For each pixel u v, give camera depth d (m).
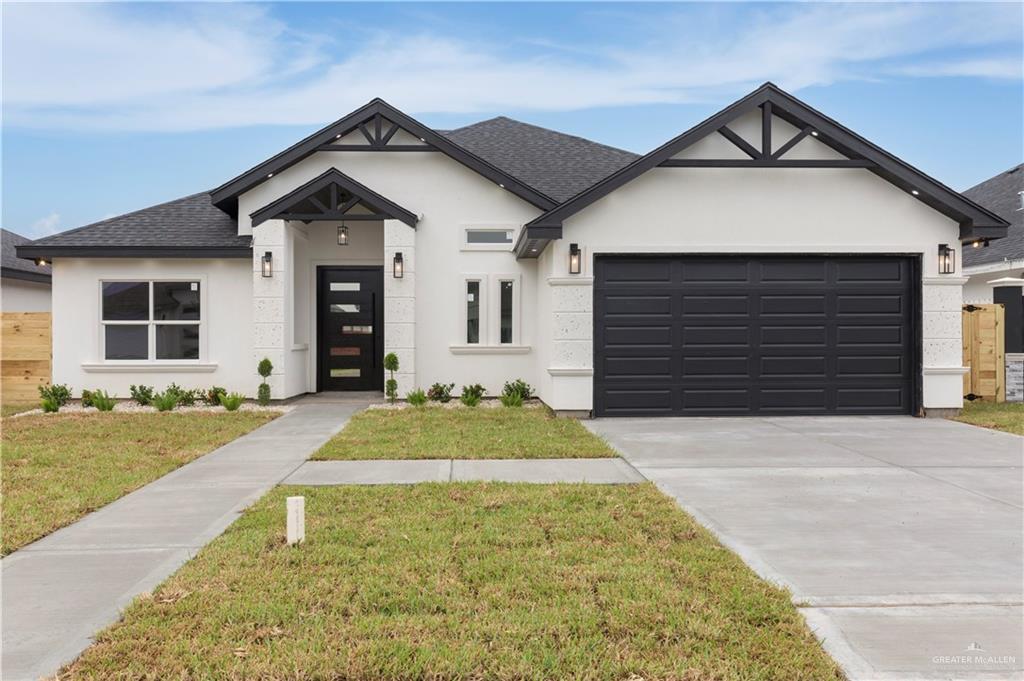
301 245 13.88
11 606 3.46
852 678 2.78
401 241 12.54
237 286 12.82
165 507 5.34
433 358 13.05
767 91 10.24
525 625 3.18
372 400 12.85
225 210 13.66
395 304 12.51
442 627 3.17
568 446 7.82
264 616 3.27
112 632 3.12
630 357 10.67
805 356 10.73
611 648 2.96
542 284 12.19
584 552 4.19
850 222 10.62
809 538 4.58
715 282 10.72
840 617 3.36
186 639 3.05
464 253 13.09
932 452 7.67
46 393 11.88
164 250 12.41
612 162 15.96
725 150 10.66
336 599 3.47
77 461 7.03
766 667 2.82
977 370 12.78
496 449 7.66
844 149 10.43
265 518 4.91
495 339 13.10
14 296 17.31
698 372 10.68
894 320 10.78
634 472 6.59
